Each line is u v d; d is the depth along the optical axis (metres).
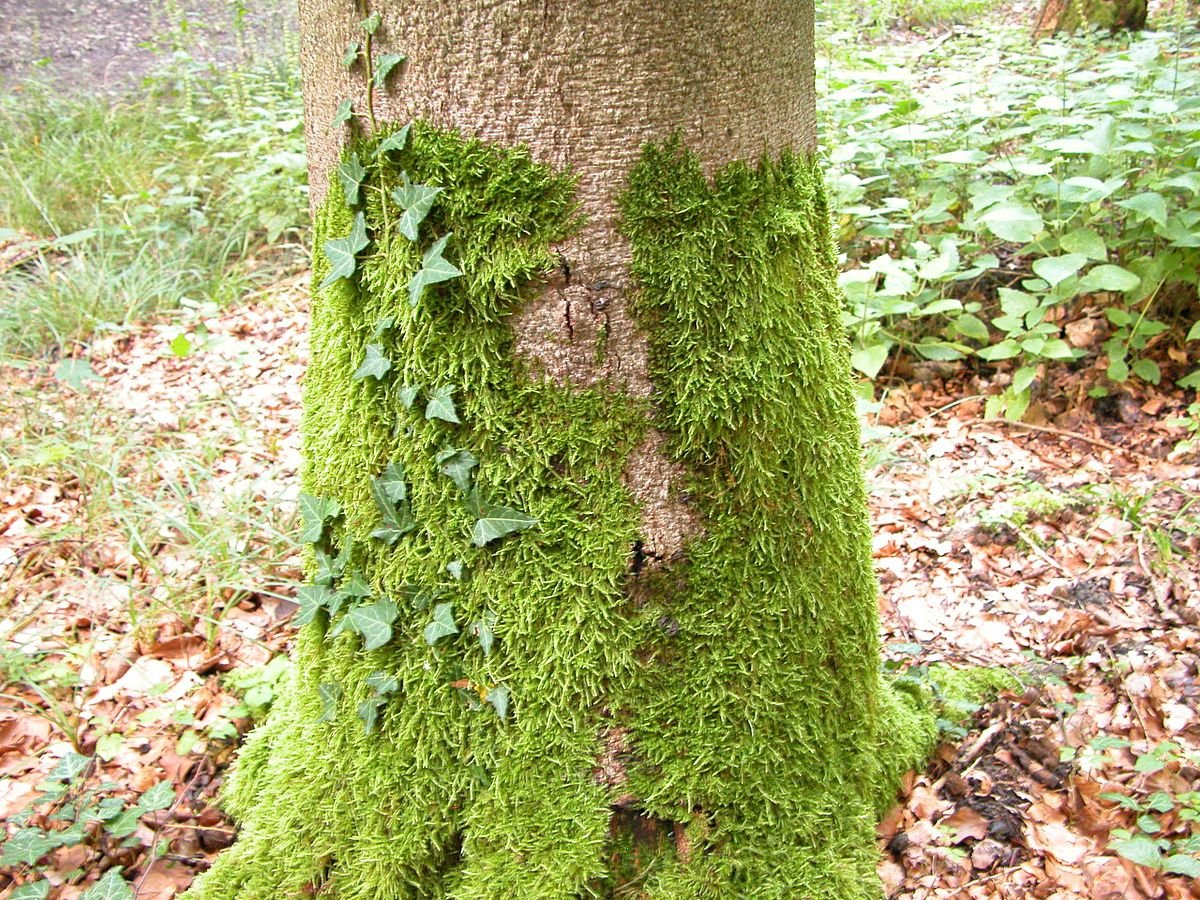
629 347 0.80
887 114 2.34
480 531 0.82
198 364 2.23
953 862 1.00
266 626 1.39
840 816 0.92
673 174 0.77
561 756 0.85
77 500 1.68
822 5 4.11
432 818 0.88
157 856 1.03
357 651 0.89
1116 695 1.20
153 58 4.31
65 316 2.32
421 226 0.79
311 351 0.91
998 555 1.51
